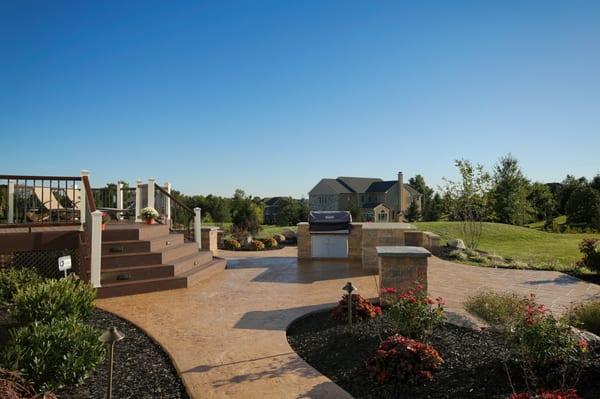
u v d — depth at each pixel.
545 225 31.84
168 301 7.56
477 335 5.10
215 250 13.90
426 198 59.97
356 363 4.48
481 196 17.41
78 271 8.91
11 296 6.80
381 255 6.96
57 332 4.12
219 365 4.58
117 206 13.50
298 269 11.15
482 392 3.69
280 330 5.83
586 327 5.38
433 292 8.69
